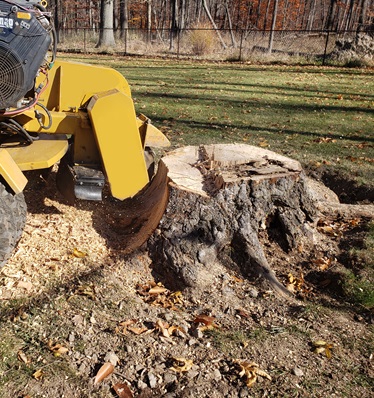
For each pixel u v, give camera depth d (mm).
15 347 3172
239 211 4270
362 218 5230
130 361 3152
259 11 43125
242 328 3588
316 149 7980
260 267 4172
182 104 11648
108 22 28156
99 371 3018
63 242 4523
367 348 3400
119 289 3900
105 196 5559
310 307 3848
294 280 4219
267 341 3420
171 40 27172
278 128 9398
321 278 4266
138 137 4363
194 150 5199
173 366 3129
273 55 22641
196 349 3316
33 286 3842
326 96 13172
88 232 4770
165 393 2949
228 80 15930
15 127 4078
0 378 2926
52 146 4238
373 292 3979
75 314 3533
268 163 4723
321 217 5152
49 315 3510
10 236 3744
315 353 3324
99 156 4453
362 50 21469
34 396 2836
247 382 3018
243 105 11672
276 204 4531
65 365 3062
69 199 5102
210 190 4281
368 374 3164
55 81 4770
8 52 3557
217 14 51125
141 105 11406
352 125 9797
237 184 4238
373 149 8055
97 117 4207
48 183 5680
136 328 3445
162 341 3355
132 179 4441
